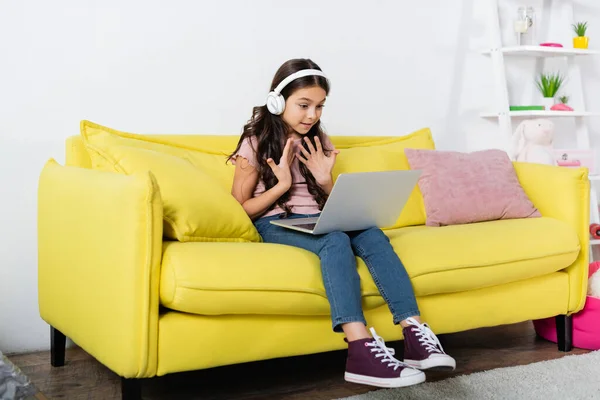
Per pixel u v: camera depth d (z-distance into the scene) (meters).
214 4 2.57
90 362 2.18
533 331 2.57
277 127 2.06
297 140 2.12
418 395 1.83
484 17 3.26
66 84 2.32
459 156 2.51
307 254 1.79
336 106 2.88
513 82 3.42
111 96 2.40
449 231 2.10
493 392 1.85
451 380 1.94
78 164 2.07
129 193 1.56
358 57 2.92
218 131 2.61
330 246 1.76
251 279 1.64
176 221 1.76
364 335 1.65
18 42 2.23
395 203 1.89
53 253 1.97
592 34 3.67
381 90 2.99
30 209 2.30
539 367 2.06
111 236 1.62
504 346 2.36
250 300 1.65
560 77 3.52
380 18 2.96
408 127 3.08
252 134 2.07
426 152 2.51
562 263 2.20
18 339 2.29
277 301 1.68
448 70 3.17
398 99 3.04
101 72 2.38
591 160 3.21
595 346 2.31
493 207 2.38
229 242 1.83
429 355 1.65
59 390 1.91
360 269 1.85
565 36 3.50
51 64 2.29
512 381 1.93
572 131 3.64
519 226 2.19
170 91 2.51
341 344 1.86
